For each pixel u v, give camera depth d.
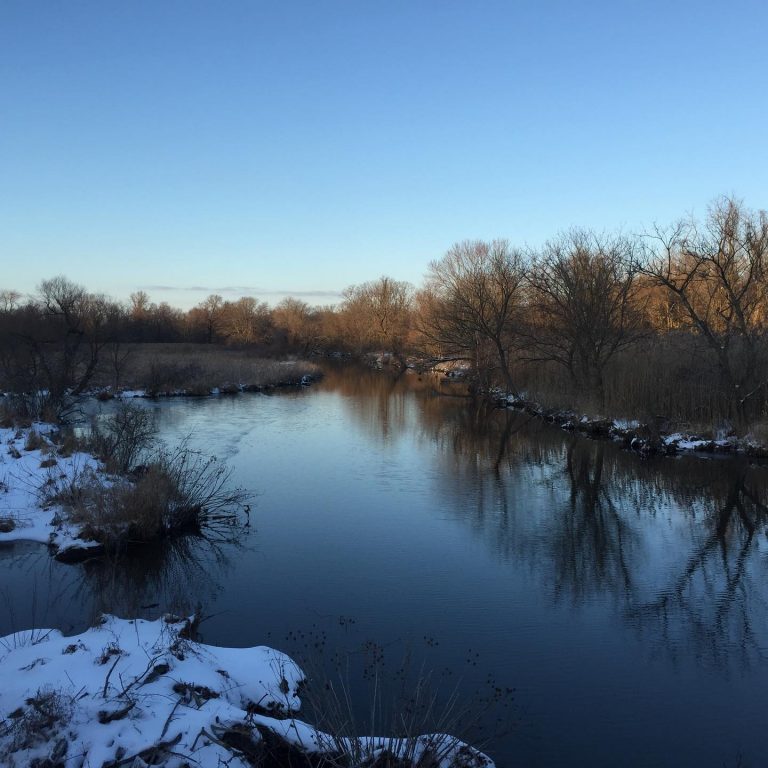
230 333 79.19
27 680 5.77
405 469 18.78
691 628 9.19
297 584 10.50
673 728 6.80
